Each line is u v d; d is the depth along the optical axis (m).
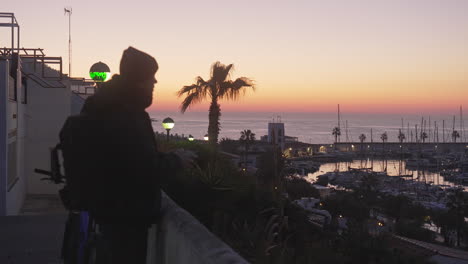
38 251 6.29
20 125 18.97
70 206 2.38
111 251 2.34
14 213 16.42
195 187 7.62
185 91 23.44
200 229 2.08
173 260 2.30
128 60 2.18
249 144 112.75
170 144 12.95
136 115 2.14
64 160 2.17
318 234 11.42
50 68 22.95
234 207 8.05
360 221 14.68
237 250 7.03
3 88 13.97
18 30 16.56
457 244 80.50
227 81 23.28
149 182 2.13
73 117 2.16
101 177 2.08
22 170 20.19
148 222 2.33
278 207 8.67
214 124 23.53
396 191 145.12
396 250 15.29
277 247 7.06
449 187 166.25
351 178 166.25
